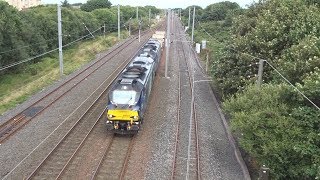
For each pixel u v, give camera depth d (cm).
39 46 4881
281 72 1972
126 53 5203
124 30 8750
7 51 3966
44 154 1830
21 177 1602
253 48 2478
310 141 1496
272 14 2544
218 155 1942
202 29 6731
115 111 2072
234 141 2156
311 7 2330
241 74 2550
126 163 1772
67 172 1662
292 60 2028
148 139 2089
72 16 6222
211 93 3241
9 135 2041
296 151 1463
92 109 2602
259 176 1625
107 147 1927
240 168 1812
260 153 1659
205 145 2052
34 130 2150
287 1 2547
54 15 5738
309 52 1806
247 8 3081
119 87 2152
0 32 3828
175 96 3034
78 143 1994
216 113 2670
